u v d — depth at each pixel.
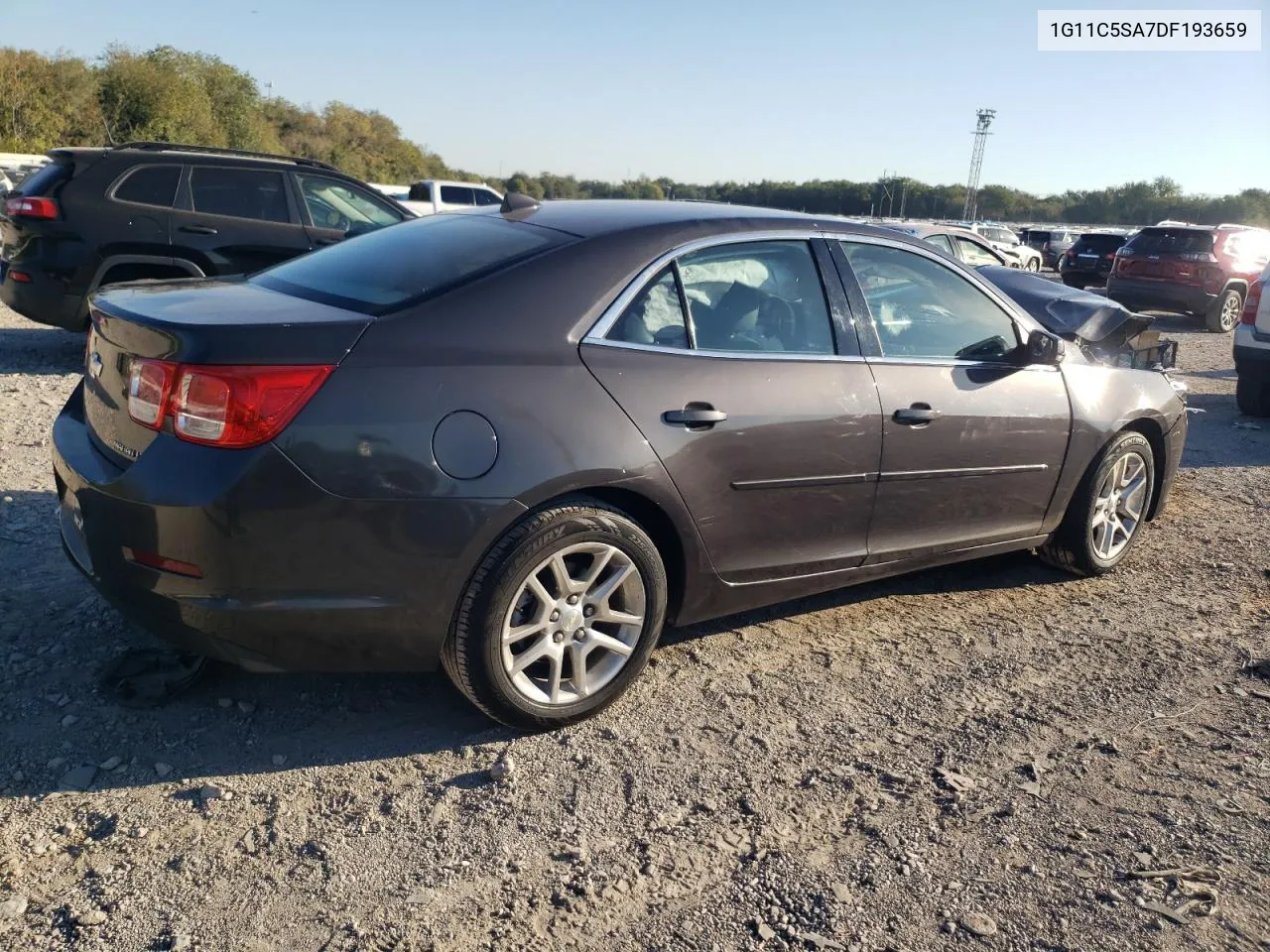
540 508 2.99
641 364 3.18
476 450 2.86
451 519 2.84
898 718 3.40
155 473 2.70
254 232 8.56
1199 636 4.17
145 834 2.65
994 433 4.06
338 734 3.17
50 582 4.03
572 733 3.23
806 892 2.53
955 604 4.44
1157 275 16.59
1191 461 7.22
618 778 2.99
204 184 8.39
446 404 2.85
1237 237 16.36
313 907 2.42
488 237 3.43
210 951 2.27
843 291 3.74
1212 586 4.76
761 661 3.78
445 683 3.52
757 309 3.52
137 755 2.99
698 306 3.38
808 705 3.46
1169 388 5.00
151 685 3.29
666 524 3.30
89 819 2.70
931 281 4.05
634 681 3.43
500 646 3.00
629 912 2.45
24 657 3.45
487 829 2.74
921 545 4.01
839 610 4.31
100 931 2.31
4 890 2.42
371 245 3.67
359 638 2.87
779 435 3.42
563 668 3.21
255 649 2.81
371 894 2.48
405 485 2.78
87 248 7.91
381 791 2.89
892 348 3.83
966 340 4.10
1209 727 3.40
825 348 3.63
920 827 2.80
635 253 3.29
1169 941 2.38
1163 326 17.30
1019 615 4.34
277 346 2.71
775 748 3.19
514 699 3.08
